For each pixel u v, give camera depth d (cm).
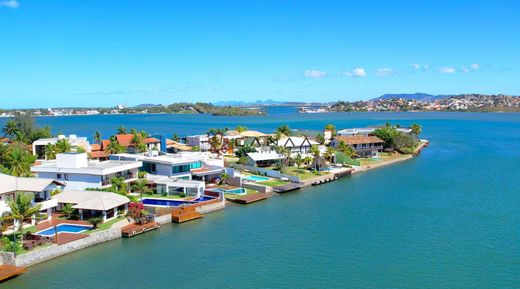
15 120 17525
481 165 14175
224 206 8656
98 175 8375
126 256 5956
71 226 6806
